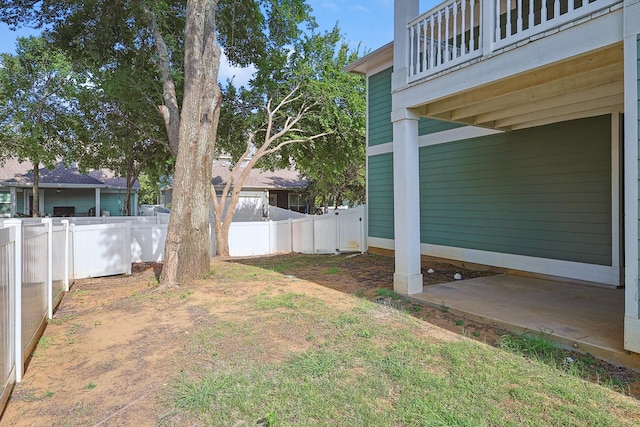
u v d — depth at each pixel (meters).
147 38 9.81
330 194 21.92
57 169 19.89
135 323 4.36
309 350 3.44
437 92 4.85
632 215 3.01
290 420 2.37
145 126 11.48
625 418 2.35
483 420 2.33
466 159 7.59
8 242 2.72
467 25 6.96
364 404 2.54
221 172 22.00
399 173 5.44
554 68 3.90
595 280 5.64
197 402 2.56
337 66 12.04
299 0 10.30
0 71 12.84
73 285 6.77
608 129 5.49
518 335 3.77
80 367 3.20
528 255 6.52
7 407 2.57
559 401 2.56
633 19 3.00
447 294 5.25
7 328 2.69
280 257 10.40
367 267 8.00
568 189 5.96
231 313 4.62
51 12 8.93
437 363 3.16
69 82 13.34
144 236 9.48
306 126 12.24
